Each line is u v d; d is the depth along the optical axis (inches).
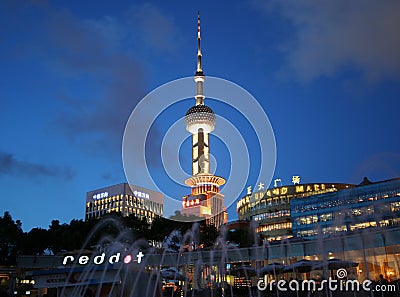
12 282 1893.5
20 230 3275.1
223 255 2135.8
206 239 3270.2
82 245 3006.9
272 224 5802.2
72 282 885.2
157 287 1074.1
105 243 2960.1
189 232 3262.8
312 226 4889.3
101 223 3189.0
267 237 5679.1
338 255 2442.2
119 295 861.8
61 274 897.5
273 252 1998.0
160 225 3280.0
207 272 2297.0
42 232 3112.7
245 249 2084.2
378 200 4458.7
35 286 898.7
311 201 5029.5
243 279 2159.2
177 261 2186.3
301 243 1916.8
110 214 3272.6
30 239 3078.2
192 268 2381.9
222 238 3326.8
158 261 2194.9
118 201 7549.2
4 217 3184.1
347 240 1728.6
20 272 1959.9
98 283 874.1
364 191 4596.5
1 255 3053.6
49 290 927.7
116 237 3097.9
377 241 1643.7
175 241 3211.1
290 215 5438.0
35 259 2000.5
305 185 5935.0
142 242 3161.9
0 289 1600.6
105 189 7819.9
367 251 2288.4
